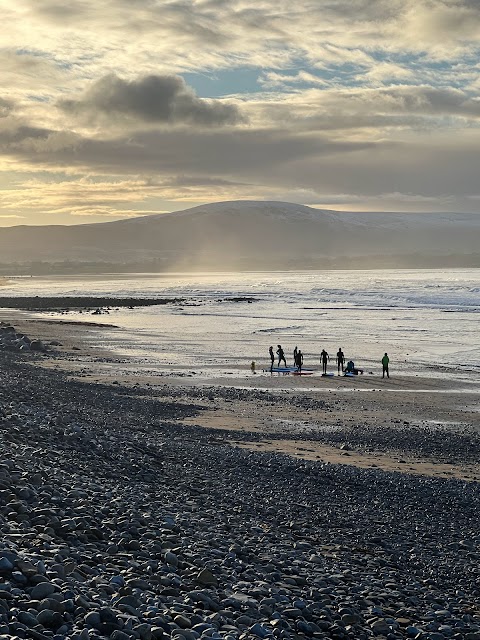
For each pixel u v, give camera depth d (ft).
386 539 47.52
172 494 49.98
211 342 229.25
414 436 95.66
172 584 28.94
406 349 214.28
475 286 602.44
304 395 132.36
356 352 206.69
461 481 69.87
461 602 36.32
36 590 23.57
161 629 22.99
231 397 125.59
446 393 137.59
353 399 129.08
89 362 171.83
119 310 401.49
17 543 28.84
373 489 63.00
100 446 60.29
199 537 38.32
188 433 86.74
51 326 285.43
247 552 37.83
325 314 360.69
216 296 541.34
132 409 102.32
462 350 211.82
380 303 441.27
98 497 41.98
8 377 110.32
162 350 203.92
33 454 49.34
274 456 73.67
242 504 51.29
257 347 215.51
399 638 29.32
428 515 55.88
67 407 86.84
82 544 31.83
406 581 38.63
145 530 36.65
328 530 47.75
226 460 68.23
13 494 36.14
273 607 29.32
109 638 21.66
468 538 50.26
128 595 25.70
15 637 19.77
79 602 23.29
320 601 31.81
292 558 38.65
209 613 26.63
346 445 87.35
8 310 411.95
